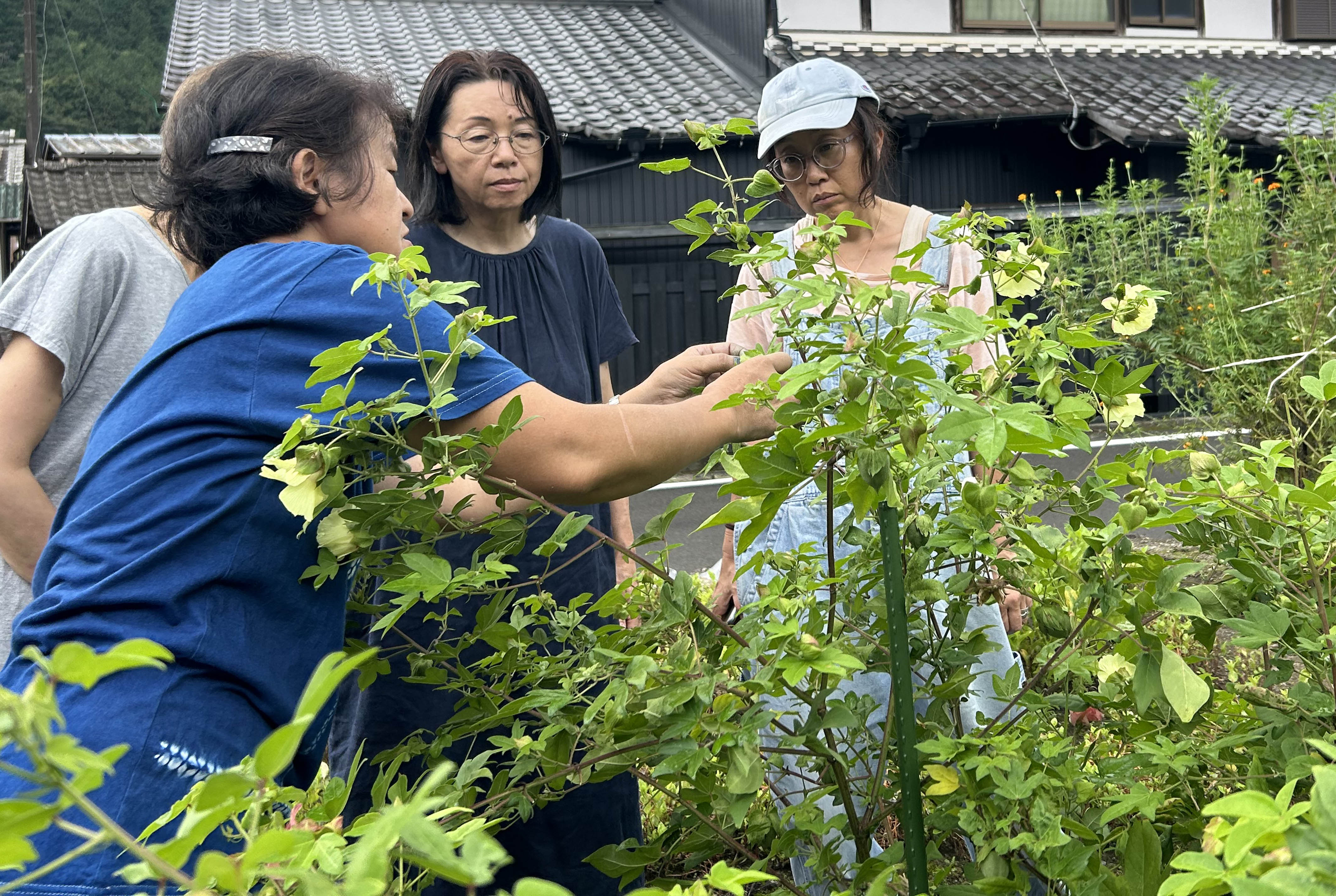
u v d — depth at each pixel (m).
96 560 1.12
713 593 2.34
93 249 1.87
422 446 1.16
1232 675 1.99
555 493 1.18
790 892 1.22
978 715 1.27
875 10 13.95
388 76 1.43
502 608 1.22
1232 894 0.55
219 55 12.66
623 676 1.13
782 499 1.10
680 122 11.22
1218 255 5.65
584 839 1.98
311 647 1.20
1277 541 1.15
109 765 0.57
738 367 1.33
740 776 1.02
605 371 2.47
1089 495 1.23
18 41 33.34
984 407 0.94
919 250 1.15
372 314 1.16
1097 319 1.30
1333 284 4.70
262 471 1.07
